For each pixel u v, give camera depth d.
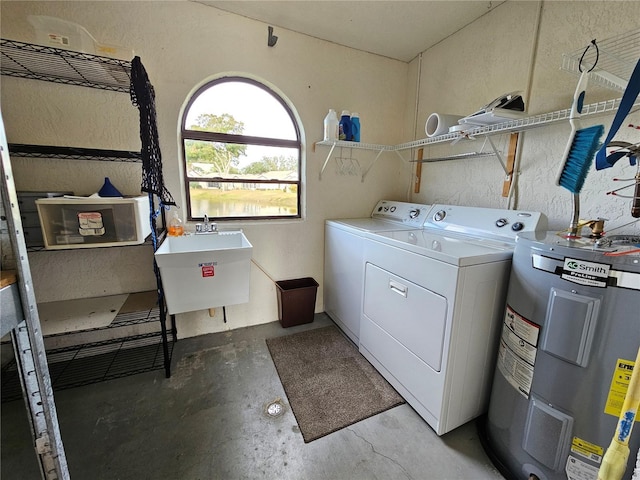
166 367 1.69
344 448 1.25
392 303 1.56
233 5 1.81
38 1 1.51
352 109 2.39
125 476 1.11
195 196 2.10
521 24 1.64
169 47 1.78
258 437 1.29
